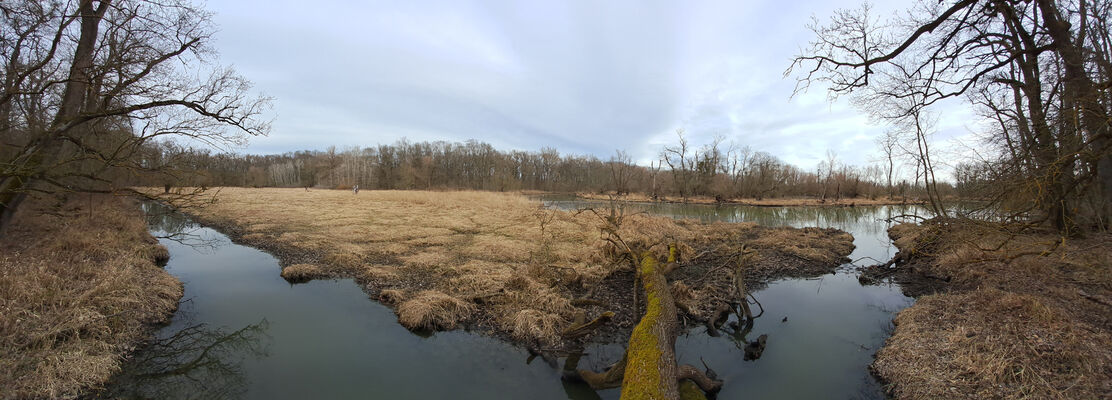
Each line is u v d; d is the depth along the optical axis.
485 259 11.20
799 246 14.83
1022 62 9.88
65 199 13.48
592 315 7.36
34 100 7.46
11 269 6.79
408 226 17.23
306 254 11.84
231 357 5.79
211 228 17.62
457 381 5.21
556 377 5.34
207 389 4.97
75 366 4.86
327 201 30.56
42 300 5.96
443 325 6.77
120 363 5.46
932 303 7.27
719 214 31.95
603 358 5.84
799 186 58.84
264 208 23.81
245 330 6.71
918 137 10.79
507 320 6.88
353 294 8.49
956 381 4.68
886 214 33.28
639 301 8.07
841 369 5.67
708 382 4.98
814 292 9.48
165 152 8.44
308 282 9.30
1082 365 4.49
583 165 83.94
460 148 79.81
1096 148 6.41
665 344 4.77
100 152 7.60
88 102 7.79
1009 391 4.31
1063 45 7.46
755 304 8.52
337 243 13.10
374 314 7.41
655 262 7.47
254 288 8.88
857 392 5.07
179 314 7.37
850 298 9.00
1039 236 10.75
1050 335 5.18
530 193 67.25
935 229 9.23
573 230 15.88
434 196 33.41
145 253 10.72
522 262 10.91
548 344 6.18
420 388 5.04
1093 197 9.99
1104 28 8.73
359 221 18.67
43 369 4.64
